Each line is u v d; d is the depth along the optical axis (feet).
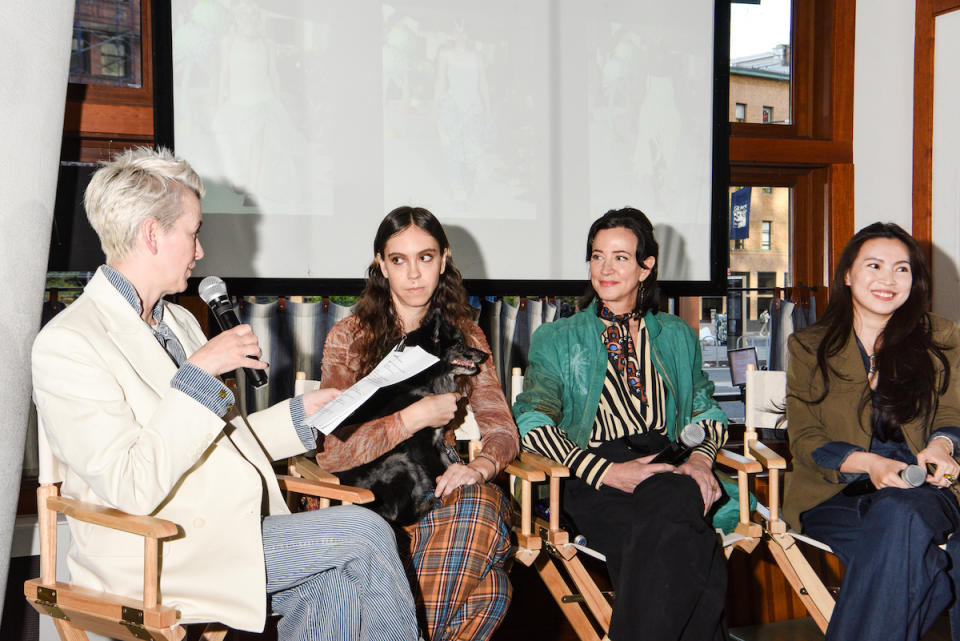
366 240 8.80
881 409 7.30
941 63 9.75
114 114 8.16
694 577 5.94
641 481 6.66
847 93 10.32
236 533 5.20
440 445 6.69
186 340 5.79
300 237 8.59
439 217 9.05
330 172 8.64
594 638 7.02
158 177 5.27
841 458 7.14
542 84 9.25
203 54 8.15
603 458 7.13
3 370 5.70
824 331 7.73
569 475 7.05
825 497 7.25
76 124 8.03
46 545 5.48
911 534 6.34
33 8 6.01
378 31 8.70
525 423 7.29
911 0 10.23
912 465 6.81
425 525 6.27
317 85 8.54
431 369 6.82
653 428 7.43
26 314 5.93
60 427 4.87
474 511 6.24
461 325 7.16
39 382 4.94
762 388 8.38
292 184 8.52
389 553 5.24
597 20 9.38
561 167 9.37
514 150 9.22
